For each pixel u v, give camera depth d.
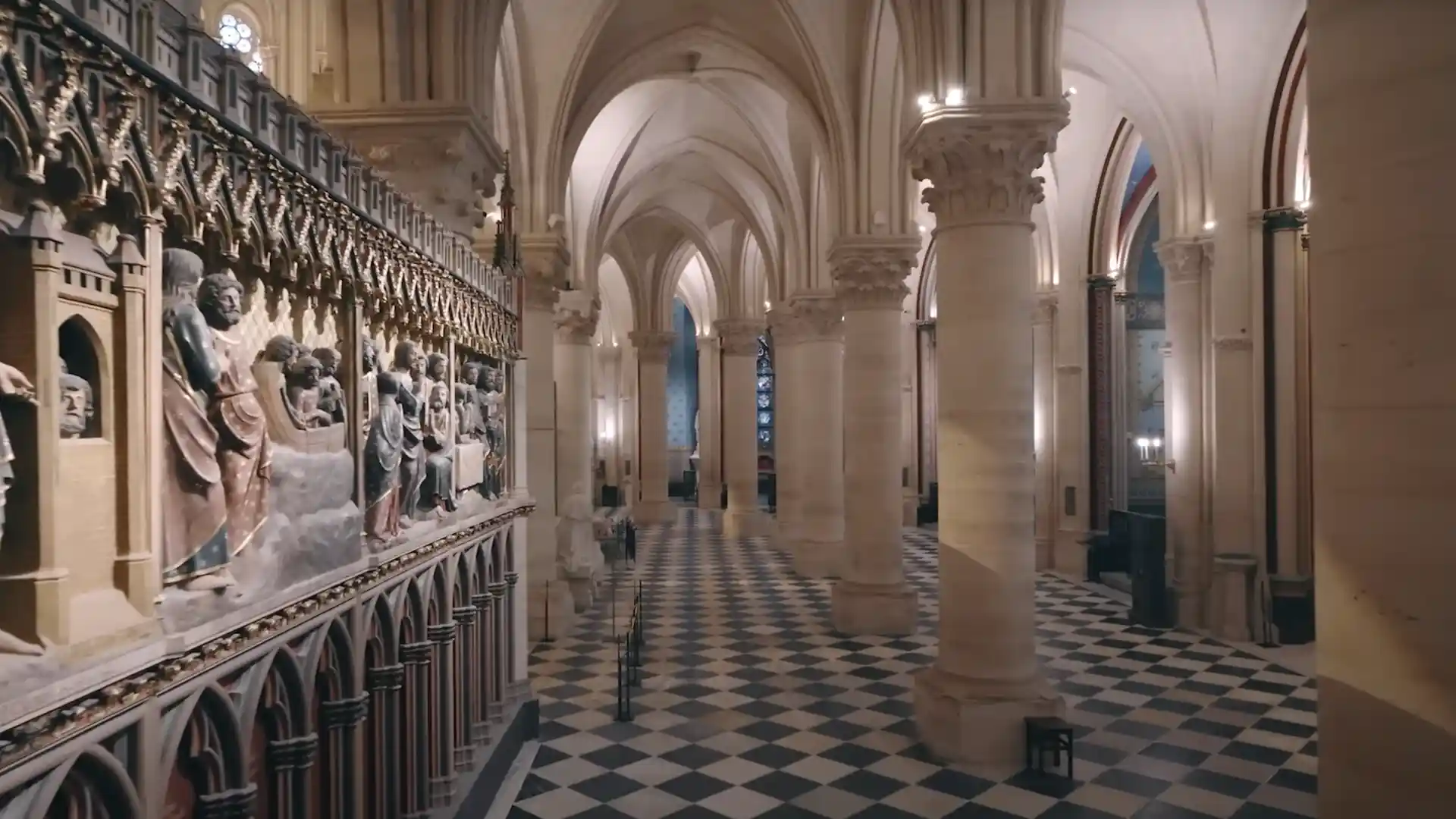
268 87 3.53
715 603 15.91
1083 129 17.44
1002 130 8.02
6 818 2.17
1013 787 7.45
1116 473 19.69
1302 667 11.38
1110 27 13.22
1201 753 8.25
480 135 7.49
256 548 3.48
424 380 5.75
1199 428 13.62
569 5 13.19
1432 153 2.50
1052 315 18.88
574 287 18.48
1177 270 13.82
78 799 2.49
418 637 5.45
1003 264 8.16
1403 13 2.55
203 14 9.84
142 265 2.76
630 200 24.06
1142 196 20.86
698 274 33.72
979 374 8.20
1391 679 2.57
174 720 2.90
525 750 8.34
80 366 2.71
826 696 10.24
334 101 7.20
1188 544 13.63
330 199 4.12
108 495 2.69
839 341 18.55
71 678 2.30
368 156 7.13
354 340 4.53
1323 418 2.79
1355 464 2.66
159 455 2.85
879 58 12.52
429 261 5.62
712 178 23.47
